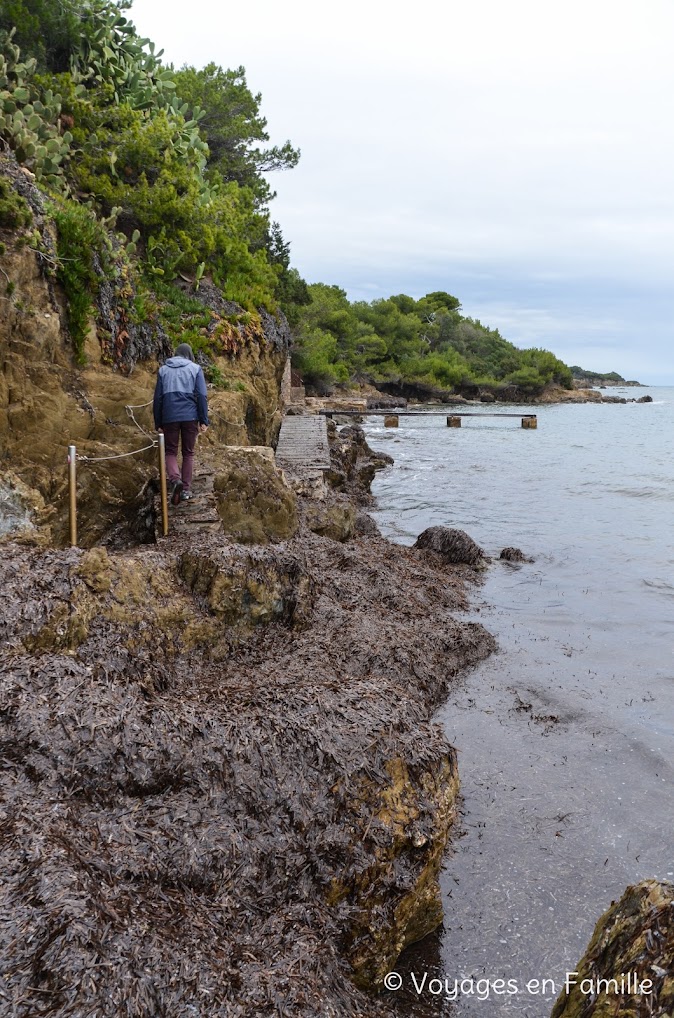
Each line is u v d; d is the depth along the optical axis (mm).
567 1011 3080
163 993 2709
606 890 4188
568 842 4605
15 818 3303
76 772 3799
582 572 11062
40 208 8305
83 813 3588
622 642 8148
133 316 10367
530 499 18094
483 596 9844
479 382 99250
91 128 15547
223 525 7863
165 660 5586
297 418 27500
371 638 6949
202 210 16141
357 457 24891
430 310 127750
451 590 9727
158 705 4301
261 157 33188
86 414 7707
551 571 11125
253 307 17500
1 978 2545
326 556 8922
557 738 5953
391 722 4492
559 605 9477
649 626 8664
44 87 14891
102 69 16875
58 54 16703
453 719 6297
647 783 5266
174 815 3717
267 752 4141
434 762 4332
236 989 2863
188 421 7500
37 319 7426
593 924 3949
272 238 39156
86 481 7246
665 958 2783
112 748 3938
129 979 2664
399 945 3754
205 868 3512
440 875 4301
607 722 6176
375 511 16328
